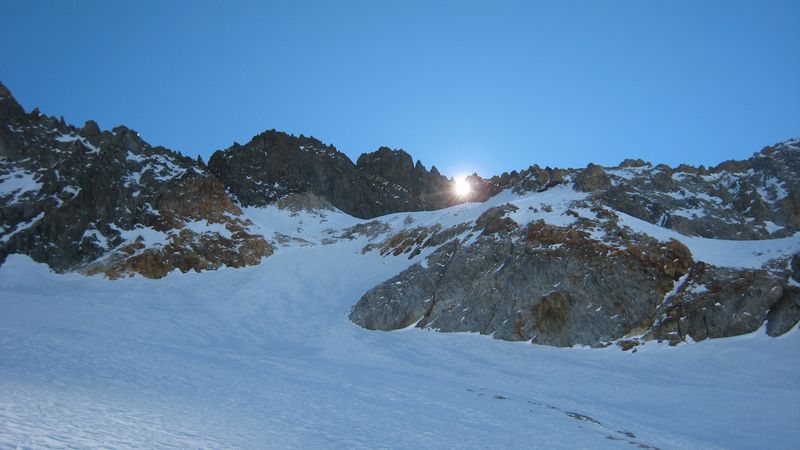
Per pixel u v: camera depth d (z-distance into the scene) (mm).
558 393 36938
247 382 31531
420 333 54906
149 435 17859
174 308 60750
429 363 45375
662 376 41625
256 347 49000
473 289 57406
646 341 47750
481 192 127688
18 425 16562
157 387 26766
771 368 40969
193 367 34188
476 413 29406
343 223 100688
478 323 54156
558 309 51719
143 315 55375
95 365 30391
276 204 104438
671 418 32031
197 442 17984
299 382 33719
